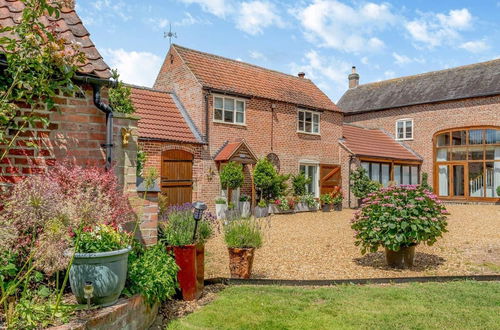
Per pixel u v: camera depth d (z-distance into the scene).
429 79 27.38
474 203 23.66
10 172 4.55
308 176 20.42
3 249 3.62
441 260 8.19
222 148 16.64
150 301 4.46
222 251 9.01
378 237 7.31
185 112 16.86
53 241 3.36
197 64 17.61
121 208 4.46
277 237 11.34
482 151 23.50
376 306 5.09
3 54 4.27
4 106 4.03
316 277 6.93
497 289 5.82
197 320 4.57
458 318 4.61
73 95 4.79
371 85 31.31
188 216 6.48
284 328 4.34
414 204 7.26
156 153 14.50
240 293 5.73
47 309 3.42
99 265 3.68
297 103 19.53
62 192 3.85
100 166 5.16
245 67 19.88
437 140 25.50
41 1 4.07
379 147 24.17
